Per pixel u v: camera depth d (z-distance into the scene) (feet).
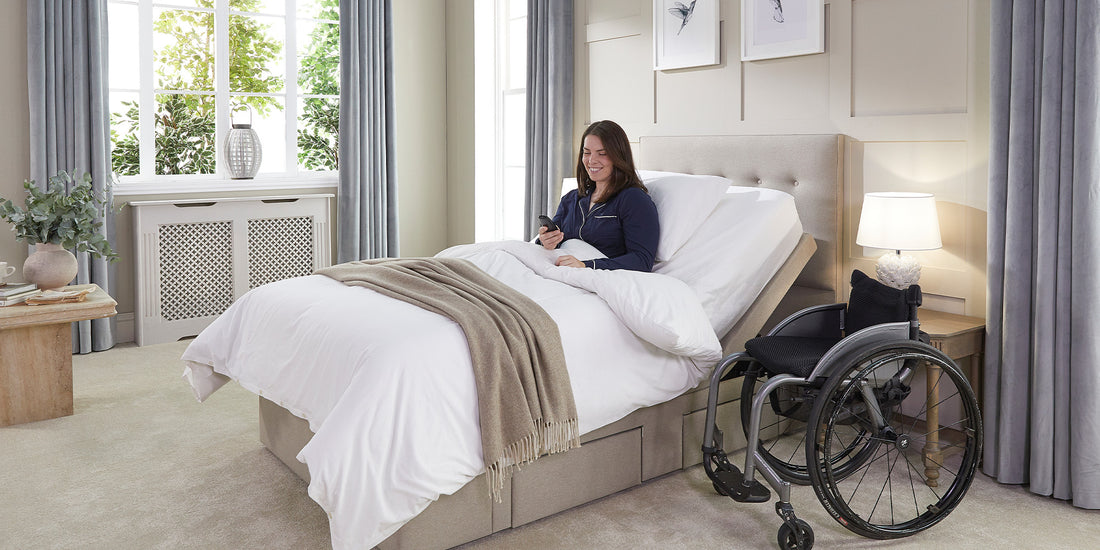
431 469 6.87
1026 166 8.48
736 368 9.31
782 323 9.04
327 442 6.67
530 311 7.93
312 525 8.07
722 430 9.60
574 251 9.99
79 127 14.20
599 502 8.56
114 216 14.98
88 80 14.30
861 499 8.63
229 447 10.17
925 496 8.70
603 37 14.52
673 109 13.38
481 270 9.13
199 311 15.80
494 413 7.18
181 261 15.47
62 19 13.96
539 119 15.57
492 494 7.64
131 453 9.93
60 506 8.43
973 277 9.79
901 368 8.07
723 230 10.13
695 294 9.07
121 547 7.57
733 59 12.30
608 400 8.18
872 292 8.65
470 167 18.24
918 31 10.07
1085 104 7.94
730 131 12.48
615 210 10.28
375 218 17.44
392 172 17.62
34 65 13.75
